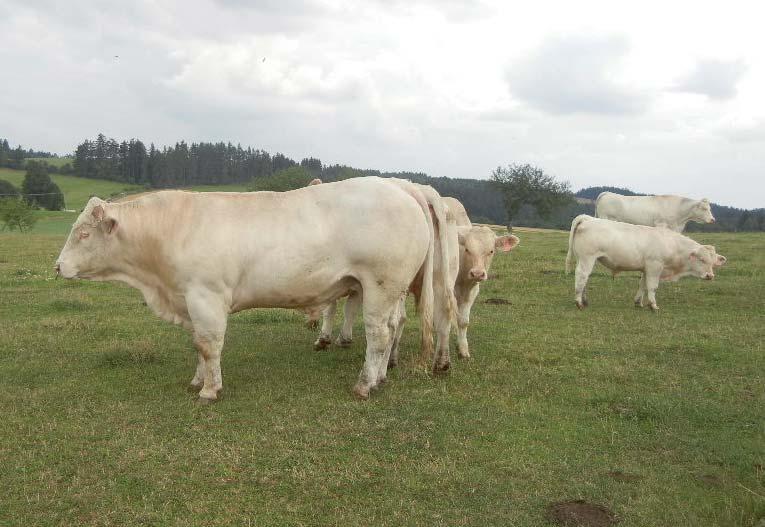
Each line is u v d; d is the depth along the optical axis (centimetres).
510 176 5103
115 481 455
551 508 429
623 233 1155
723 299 1245
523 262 1812
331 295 654
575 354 827
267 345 856
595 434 556
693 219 2169
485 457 505
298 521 407
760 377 719
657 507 430
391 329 696
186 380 688
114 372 712
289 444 523
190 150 10188
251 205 627
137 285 662
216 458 493
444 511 421
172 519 408
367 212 617
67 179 9850
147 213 626
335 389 665
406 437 540
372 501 433
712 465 497
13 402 612
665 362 785
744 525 405
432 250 668
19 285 1360
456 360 795
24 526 397
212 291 614
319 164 10281
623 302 1235
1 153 10938
